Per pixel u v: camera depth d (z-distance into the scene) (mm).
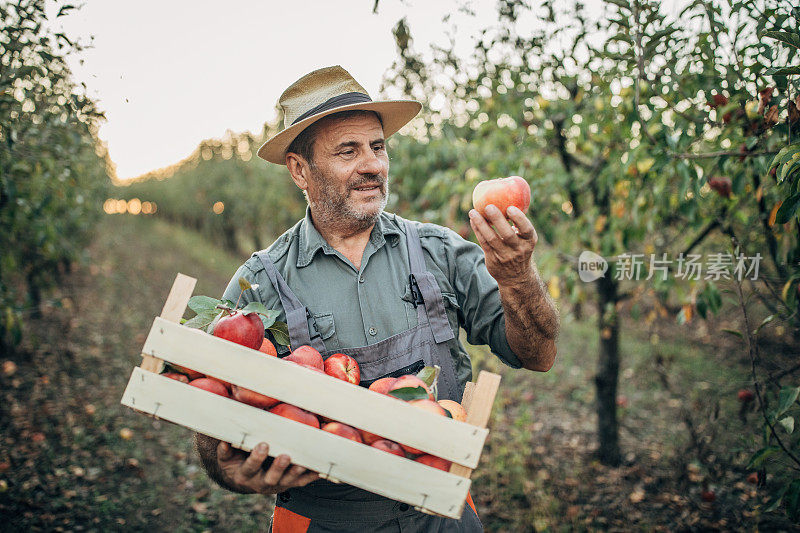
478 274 1529
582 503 3527
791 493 1700
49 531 3301
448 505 1019
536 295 1301
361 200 1479
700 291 2529
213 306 1251
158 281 13484
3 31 1899
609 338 4035
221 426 1068
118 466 4168
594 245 3314
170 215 30359
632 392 5766
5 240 3947
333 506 1393
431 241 1572
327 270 1520
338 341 1455
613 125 2988
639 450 4324
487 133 4016
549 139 3676
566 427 4887
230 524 3566
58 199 4793
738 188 2072
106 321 8531
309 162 1511
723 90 1869
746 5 1595
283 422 1061
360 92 1527
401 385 1154
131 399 1076
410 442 1046
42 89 2146
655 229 3439
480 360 4492
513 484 3711
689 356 6660
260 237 15758
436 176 4074
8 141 2406
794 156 1443
